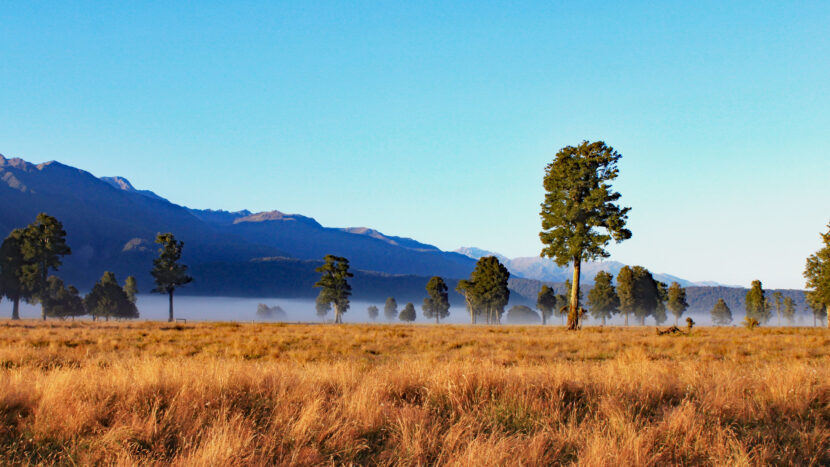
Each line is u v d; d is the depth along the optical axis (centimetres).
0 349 1627
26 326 3622
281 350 1962
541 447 559
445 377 854
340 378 898
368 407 703
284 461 523
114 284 9962
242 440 562
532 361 1552
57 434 606
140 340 2328
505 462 515
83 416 641
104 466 517
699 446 584
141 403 722
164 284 9262
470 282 10262
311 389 815
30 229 8412
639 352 1644
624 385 845
